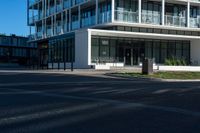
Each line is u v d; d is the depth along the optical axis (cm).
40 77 2489
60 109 993
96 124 784
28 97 1282
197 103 1169
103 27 4478
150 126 773
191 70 3856
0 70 3769
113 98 1277
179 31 4734
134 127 759
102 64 4041
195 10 4988
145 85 1945
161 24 4522
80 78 2447
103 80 2325
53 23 5431
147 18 4469
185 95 1413
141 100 1231
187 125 791
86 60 4038
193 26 4781
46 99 1222
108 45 4259
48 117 862
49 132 700
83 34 4103
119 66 4112
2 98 1248
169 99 1273
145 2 4559
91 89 1641
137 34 4250
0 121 809
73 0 4853
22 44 8106
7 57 7881
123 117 879
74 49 4384
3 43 7881
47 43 5425
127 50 4409
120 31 4128
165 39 4722
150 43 4606
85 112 945
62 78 2419
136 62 4472
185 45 4912
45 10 5681
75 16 5156
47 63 4950
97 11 4384
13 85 1850
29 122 798
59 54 4900
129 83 2105
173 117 892
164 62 4644
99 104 1104
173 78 2733
